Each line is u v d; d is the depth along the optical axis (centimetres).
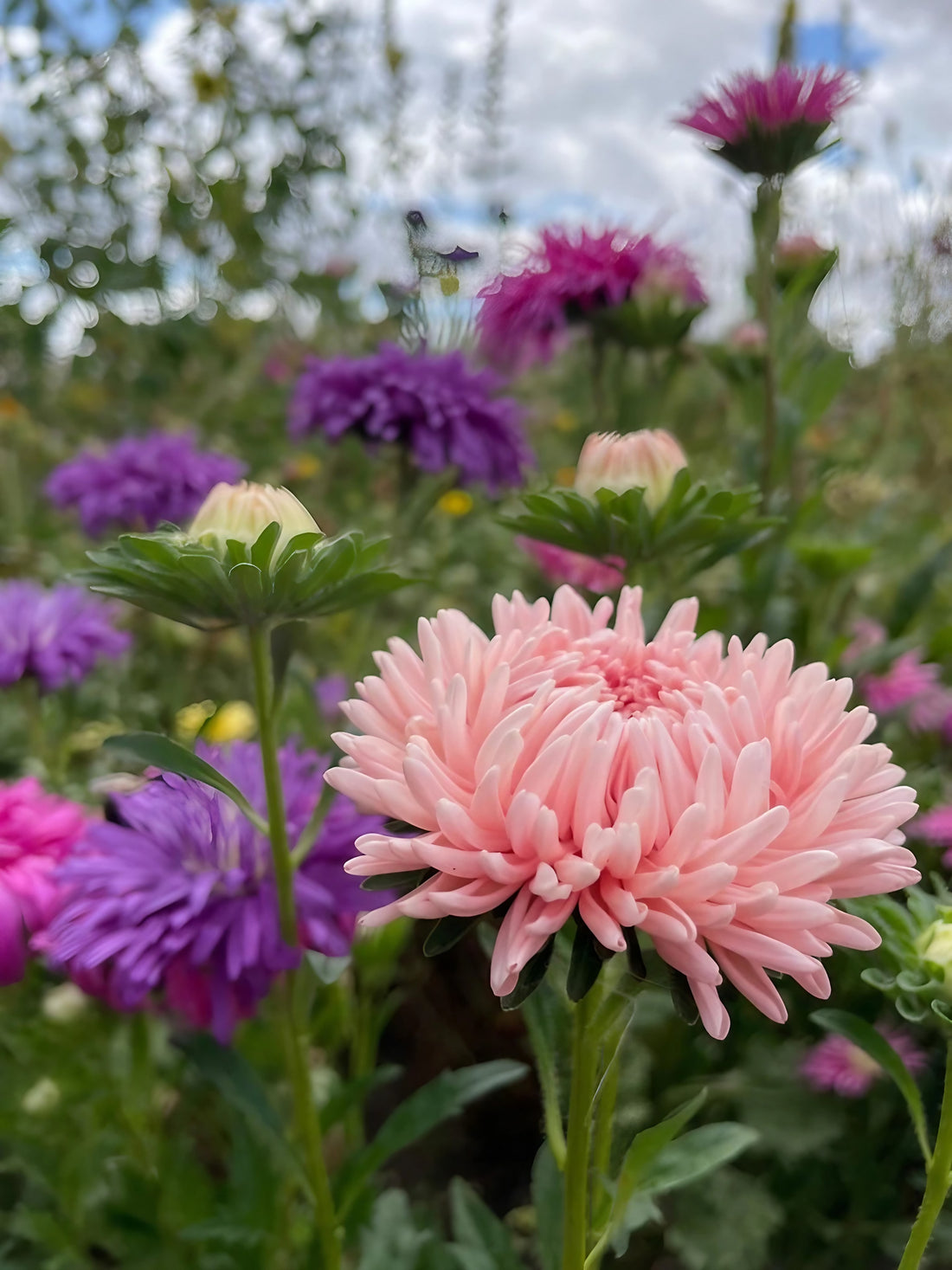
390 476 58
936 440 54
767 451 34
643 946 13
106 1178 23
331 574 16
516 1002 12
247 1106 18
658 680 14
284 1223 22
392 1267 21
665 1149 17
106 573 16
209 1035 18
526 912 12
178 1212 22
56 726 36
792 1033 28
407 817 12
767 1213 25
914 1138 26
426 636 14
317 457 63
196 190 67
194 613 16
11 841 20
